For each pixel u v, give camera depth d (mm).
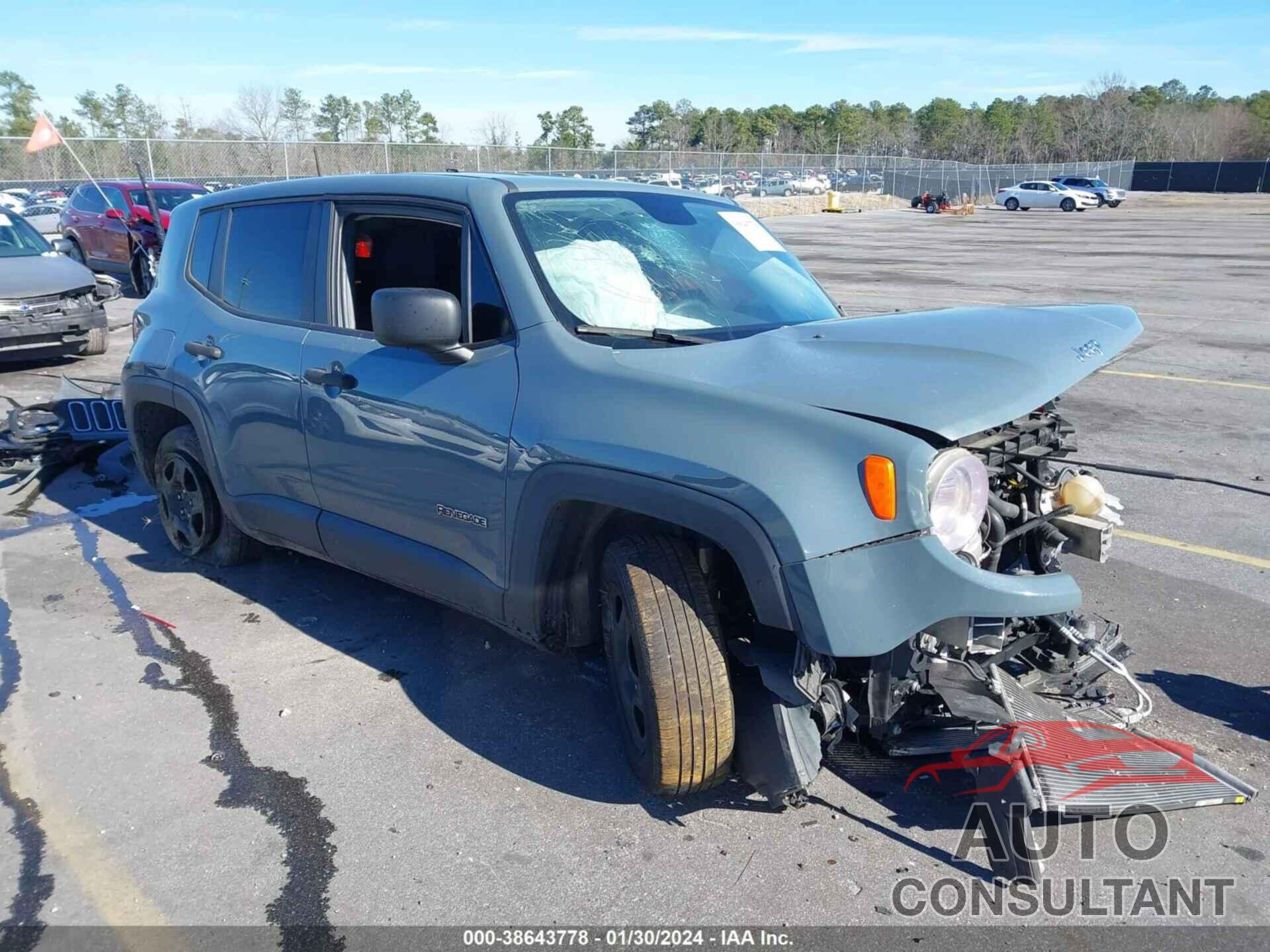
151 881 2689
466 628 4211
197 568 4906
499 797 3037
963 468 2465
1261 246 26359
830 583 2395
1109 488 6102
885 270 20094
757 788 2791
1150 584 4648
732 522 2500
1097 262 21922
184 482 4875
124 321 13219
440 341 3064
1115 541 5207
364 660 3926
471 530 3258
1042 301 14750
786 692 2617
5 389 9000
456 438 3217
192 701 3615
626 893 2619
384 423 3480
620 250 3492
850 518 2393
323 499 3922
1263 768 3137
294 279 4070
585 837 2846
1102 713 3021
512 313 3188
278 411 3979
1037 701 2889
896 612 2385
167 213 15352
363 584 4688
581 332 3094
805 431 2480
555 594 3137
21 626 4242
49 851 2812
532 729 3418
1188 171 74000
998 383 2662
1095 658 3014
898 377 2674
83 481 6430
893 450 2375
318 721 3479
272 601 4496
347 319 3846
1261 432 7410
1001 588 2352
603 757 3248
